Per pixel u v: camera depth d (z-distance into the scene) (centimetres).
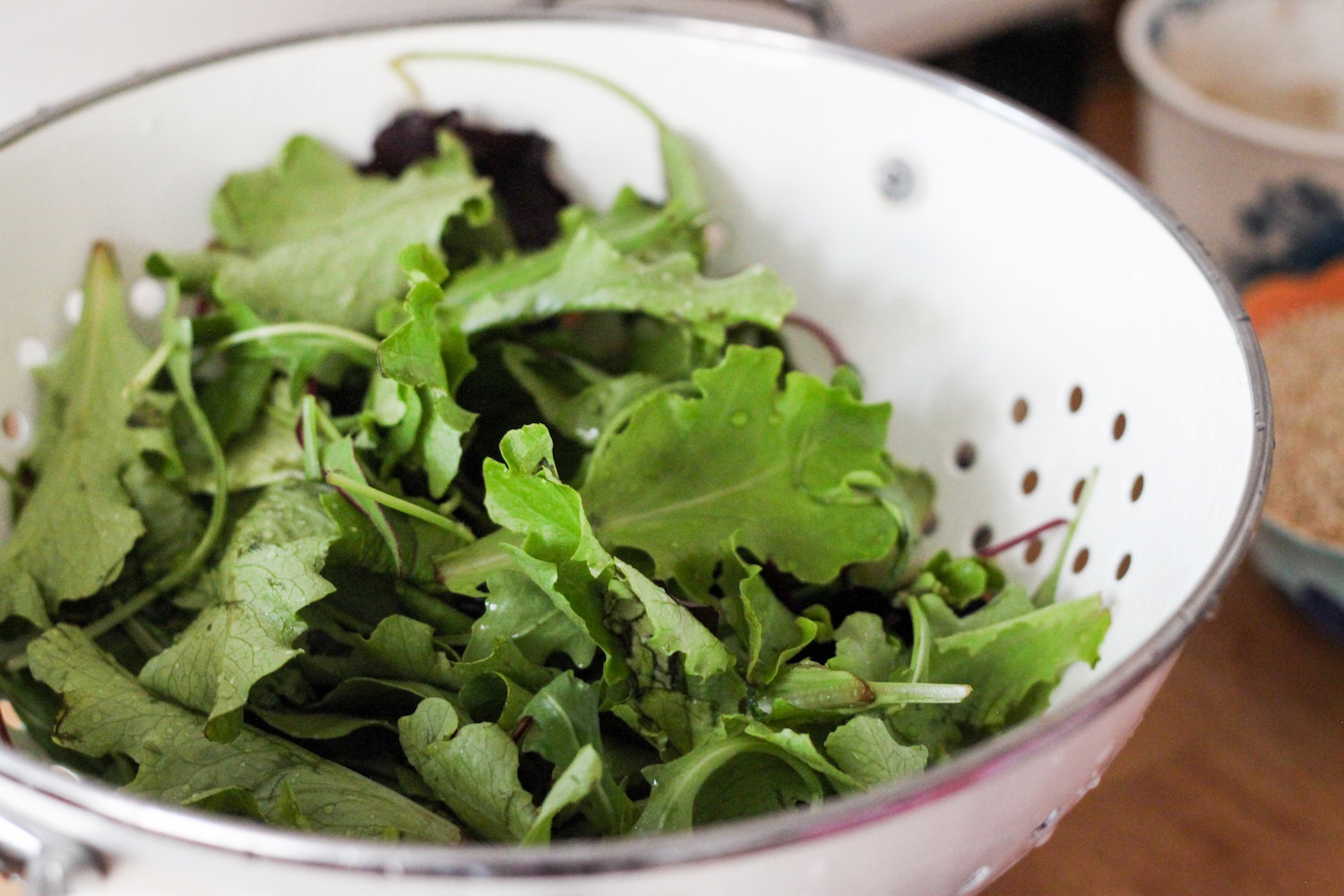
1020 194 48
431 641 42
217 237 49
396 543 43
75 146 46
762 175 50
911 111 48
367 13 52
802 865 35
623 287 46
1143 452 44
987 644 43
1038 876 50
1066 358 47
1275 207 67
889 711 42
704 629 40
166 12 49
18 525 45
